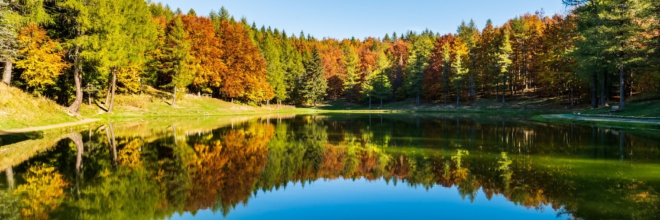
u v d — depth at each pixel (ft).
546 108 150.92
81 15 84.84
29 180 31.55
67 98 107.86
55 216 22.54
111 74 117.80
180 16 169.89
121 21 102.12
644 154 42.52
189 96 165.68
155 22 170.19
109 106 118.21
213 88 190.39
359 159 43.80
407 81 241.14
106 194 27.73
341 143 58.13
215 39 170.40
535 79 175.32
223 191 29.45
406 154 46.75
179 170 36.55
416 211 24.57
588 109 116.98
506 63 178.29
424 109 209.67
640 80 113.60
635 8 90.79
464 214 23.71
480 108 182.70
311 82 249.34
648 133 62.44
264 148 52.26
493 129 77.82
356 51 390.01
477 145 53.47
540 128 78.02
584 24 113.19
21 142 55.52
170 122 100.32
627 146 48.83
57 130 71.67
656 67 98.37
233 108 175.11
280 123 102.99
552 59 147.95
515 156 43.32
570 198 25.85
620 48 92.22
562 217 22.30
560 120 95.50
